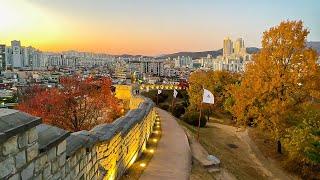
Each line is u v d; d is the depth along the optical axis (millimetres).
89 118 33438
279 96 28766
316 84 27938
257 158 30562
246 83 30906
